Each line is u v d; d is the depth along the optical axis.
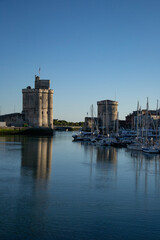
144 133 109.50
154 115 160.62
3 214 27.33
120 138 110.00
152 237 23.58
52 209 28.78
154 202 31.56
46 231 24.14
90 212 28.22
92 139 115.94
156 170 49.62
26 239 22.83
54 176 43.25
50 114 194.50
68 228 24.75
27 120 188.88
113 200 31.97
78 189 36.06
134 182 40.47
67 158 63.59
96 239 23.05
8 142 101.62
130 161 59.66
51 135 172.50
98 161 59.44
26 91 189.75
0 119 190.25
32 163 54.75
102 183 39.44
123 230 24.64
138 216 27.55
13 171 46.41
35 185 37.50
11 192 34.09
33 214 27.42
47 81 197.38
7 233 23.70
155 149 73.75
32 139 124.94
